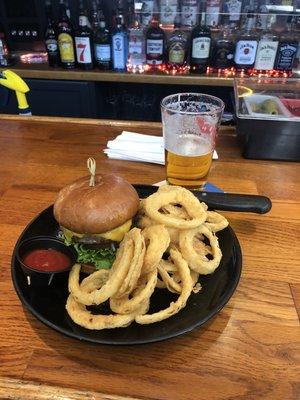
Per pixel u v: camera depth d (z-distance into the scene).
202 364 0.49
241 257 0.62
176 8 1.84
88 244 0.59
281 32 1.85
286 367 0.48
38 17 2.08
